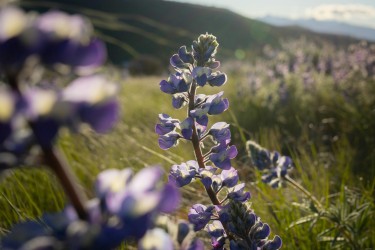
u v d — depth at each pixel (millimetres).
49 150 834
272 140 5246
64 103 739
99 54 764
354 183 4258
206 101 2326
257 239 2197
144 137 4984
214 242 2320
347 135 5836
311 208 3246
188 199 3910
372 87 7730
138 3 57250
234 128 5816
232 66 15312
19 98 722
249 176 4496
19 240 869
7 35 723
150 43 48844
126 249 2793
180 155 4664
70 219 878
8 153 776
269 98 7293
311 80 8211
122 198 815
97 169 4137
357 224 3229
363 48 9781
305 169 4672
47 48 748
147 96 8773
